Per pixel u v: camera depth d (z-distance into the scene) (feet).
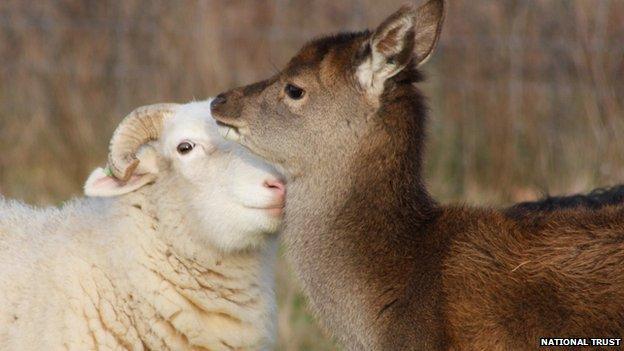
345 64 33.04
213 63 69.51
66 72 70.64
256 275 34.86
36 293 32.50
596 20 65.98
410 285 30.91
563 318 28.35
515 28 68.59
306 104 33.37
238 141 34.04
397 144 32.60
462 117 67.92
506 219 31.14
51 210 36.19
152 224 33.88
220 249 33.96
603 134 61.87
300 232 33.55
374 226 32.19
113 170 33.88
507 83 67.87
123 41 71.67
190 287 33.78
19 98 70.08
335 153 33.12
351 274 32.22
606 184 57.11
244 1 74.28
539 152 65.77
